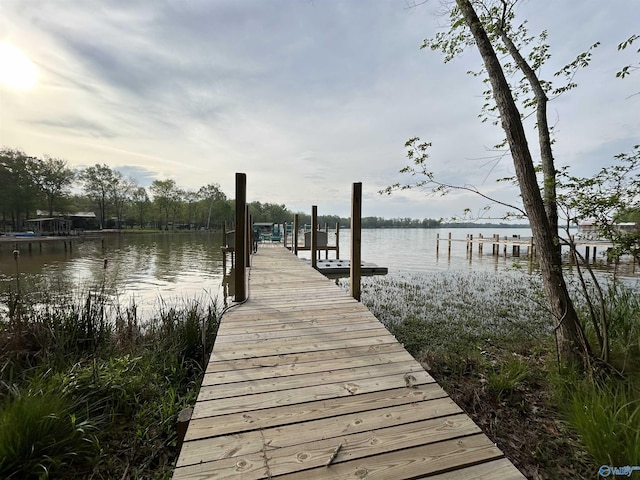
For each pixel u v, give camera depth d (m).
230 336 2.38
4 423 1.56
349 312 3.03
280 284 4.44
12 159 35.41
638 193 2.30
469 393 2.45
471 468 1.08
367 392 1.58
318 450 1.16
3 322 3.17
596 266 3.18
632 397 1.97
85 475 1.61
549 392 2.44
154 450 1.82
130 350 3.15
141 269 12.05
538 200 2.80
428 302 6.43
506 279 9.50
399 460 1.11
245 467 1.07
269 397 1.53
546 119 3.21
